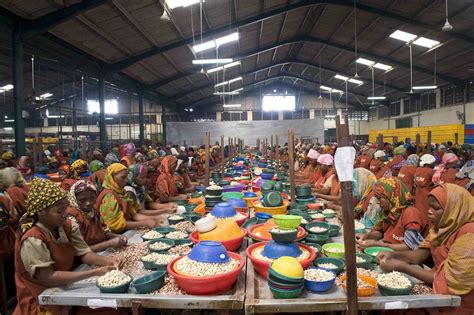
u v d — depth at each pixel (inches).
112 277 77.9
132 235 124.7
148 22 390.3
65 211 80.2
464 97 687.7
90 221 107.7
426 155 219.9
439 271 75.4
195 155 442.9
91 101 847.7
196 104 1138.0
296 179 284.0
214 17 441.4
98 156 349.7
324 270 79.4
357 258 90.0
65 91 727.7
